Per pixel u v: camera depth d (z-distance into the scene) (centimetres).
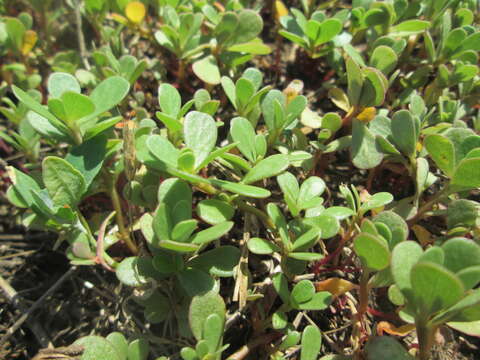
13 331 15
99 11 21
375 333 13
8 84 22
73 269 16
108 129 15
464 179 13
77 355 13
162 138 12
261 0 23
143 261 13
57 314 16
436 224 17
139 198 14
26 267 18
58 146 19
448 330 13
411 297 9
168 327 15
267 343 14
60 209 13
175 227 11
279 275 13
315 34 18
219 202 12
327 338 14
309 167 16
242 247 15
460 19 19
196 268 13
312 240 12
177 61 22
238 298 14
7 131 21
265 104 15
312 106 21
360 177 18
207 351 11
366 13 18
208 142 13
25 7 25
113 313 16
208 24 20
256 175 12
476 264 9
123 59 18
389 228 12
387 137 15
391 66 16
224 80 16
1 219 19
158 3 21
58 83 13
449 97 19
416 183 15
